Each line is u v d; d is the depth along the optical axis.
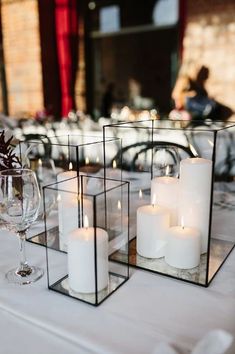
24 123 3.31
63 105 5.41
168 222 0.75
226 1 4.19
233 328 0.56
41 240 0.86
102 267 0.64
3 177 0.74
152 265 0.74
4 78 5.40
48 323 0.57
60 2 5.10
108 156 1.28
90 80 5.70
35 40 4.98
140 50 5.49
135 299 0.63
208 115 3.87
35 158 1.38
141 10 5.34
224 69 4.35
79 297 0.63
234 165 1.71
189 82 4.51
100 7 5.55
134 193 1.22
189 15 4.45
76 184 0.78
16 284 0.68
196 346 0.48
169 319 0.58
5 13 5.08
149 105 5.51
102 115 5.45
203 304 0.62
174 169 1.05
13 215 0.74
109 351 0.51
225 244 0.84
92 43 5.64
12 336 0.55
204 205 0.74
